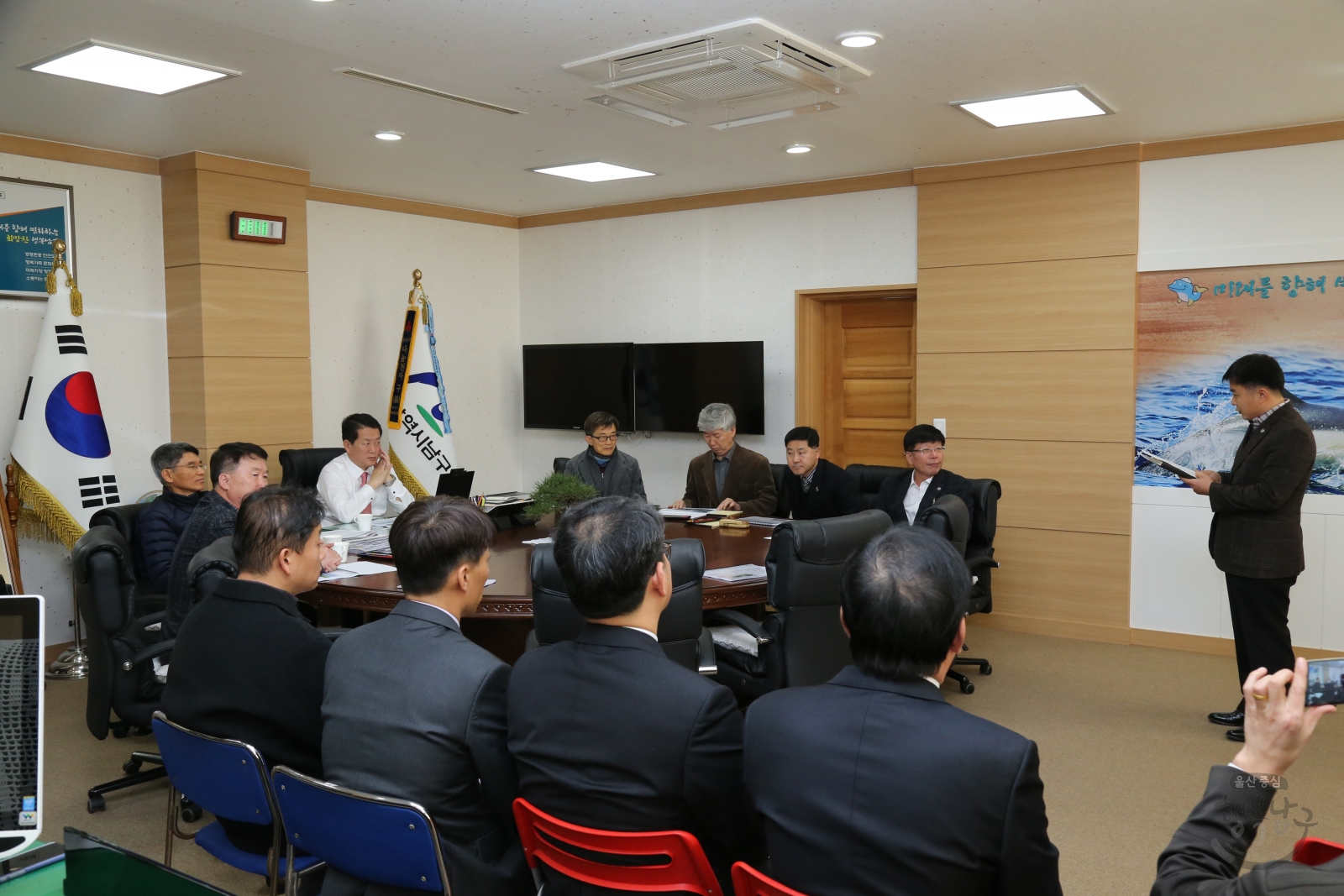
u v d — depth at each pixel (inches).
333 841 69.1
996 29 131.0
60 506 188.4
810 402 253.6
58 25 130.1
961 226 222.7
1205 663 193.8
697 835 64.8
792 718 54.9
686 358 262.1
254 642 81.7
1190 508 200.4
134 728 156.8
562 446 293.7
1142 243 202.5
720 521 173.8
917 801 49.6
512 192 256.2
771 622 127.6
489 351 290.8
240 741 77.4
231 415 215.0
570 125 183.6
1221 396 196.4
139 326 211.0
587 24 128.1
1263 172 189.5
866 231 237.6
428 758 69.2
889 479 192.9
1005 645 208.7
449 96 163.2
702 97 157.5
